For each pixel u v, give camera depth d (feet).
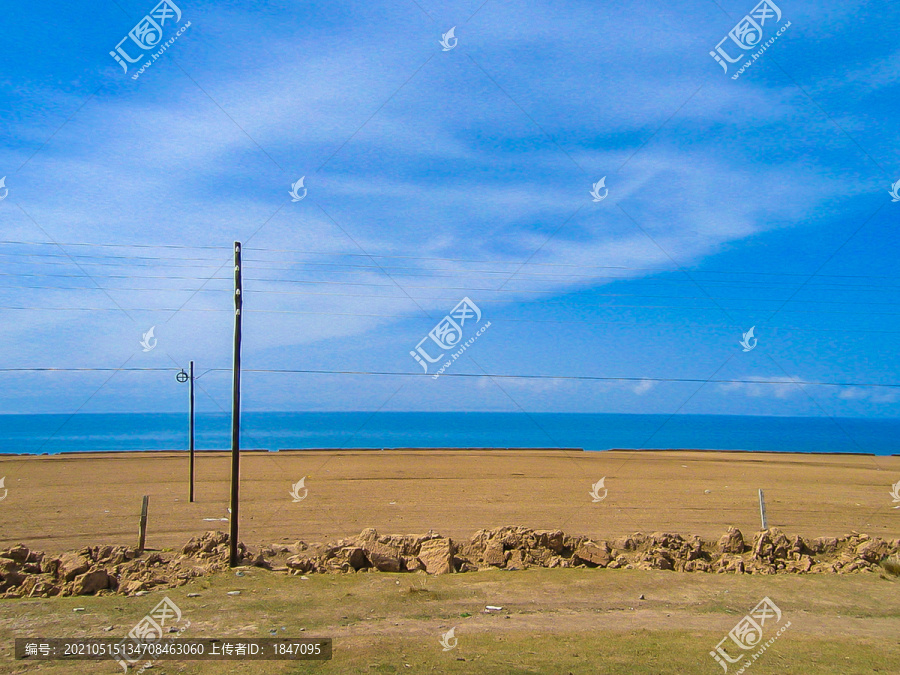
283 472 126.31
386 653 33.99
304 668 31.81
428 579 49.19
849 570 53.26
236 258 55.16
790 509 89.92
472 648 35.01
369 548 53.72
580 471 135.13
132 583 45.60
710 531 73.41
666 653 34.78
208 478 116.26
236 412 53.26
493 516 80.48
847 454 196.75
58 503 87.97
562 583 48.24
